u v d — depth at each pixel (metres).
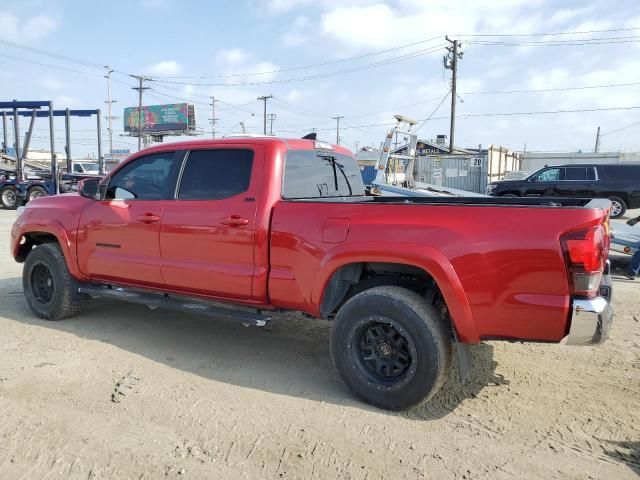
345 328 3.88
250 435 3.41
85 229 5.45
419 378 3.63
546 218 3.37
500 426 3.58
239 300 4.50
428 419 3.67
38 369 4.39
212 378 4.32
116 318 5.96
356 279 4.05
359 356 3.90
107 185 5.41
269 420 3.61
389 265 3.94
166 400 3.88
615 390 4.15
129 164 5.25
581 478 2.99
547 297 3.36
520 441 3.38
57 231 5.62
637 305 6.71
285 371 4.51
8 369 4.38
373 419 3.65
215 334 5.46
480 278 3.48
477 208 3.56
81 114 24.02
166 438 3.36
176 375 4.36
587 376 4.43
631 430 3.52
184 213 4.71
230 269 4.45
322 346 5.16
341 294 4.18
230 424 3.54
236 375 4.40
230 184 4.54
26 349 4.88
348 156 5.70
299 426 3.54
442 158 29.42
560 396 4.04
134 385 4.11
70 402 3.81
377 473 3.02
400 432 3.48
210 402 3.87
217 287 4.56
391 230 3.74
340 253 3.87
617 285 7.95
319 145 5.11
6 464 3.06
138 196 5.13
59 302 5.68
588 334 3.31
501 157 34.28
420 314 3.61
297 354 4.93
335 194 5.25
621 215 18.81
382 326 3.82
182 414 3.67
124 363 4.59
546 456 3.21
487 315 3.51
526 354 4.92
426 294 4.00
